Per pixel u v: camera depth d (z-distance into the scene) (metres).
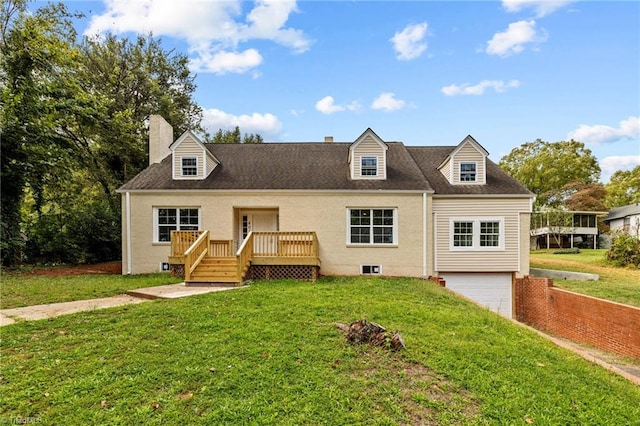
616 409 4.16
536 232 37.69
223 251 13.68
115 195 23.20
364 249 14.15
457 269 14.31
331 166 15.88
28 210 19.91
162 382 4.16
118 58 24.61
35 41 15.10
